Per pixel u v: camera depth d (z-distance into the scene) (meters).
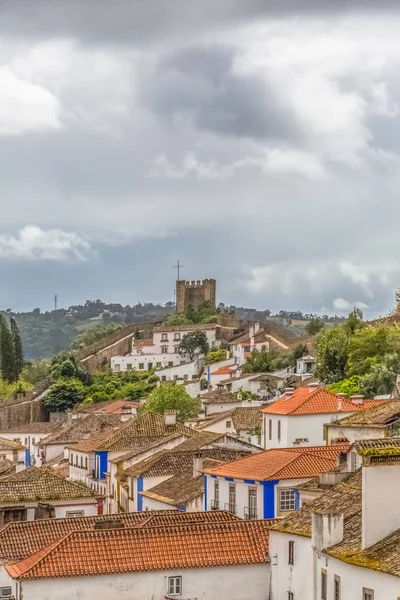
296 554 71.06
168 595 72.88
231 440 126.75
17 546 80.56
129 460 133.00
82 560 72.25
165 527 75.88
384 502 62.31
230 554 74.75
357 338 170.00
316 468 89.62
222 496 95.69
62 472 162.38
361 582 60.78
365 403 127.69
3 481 109.00
